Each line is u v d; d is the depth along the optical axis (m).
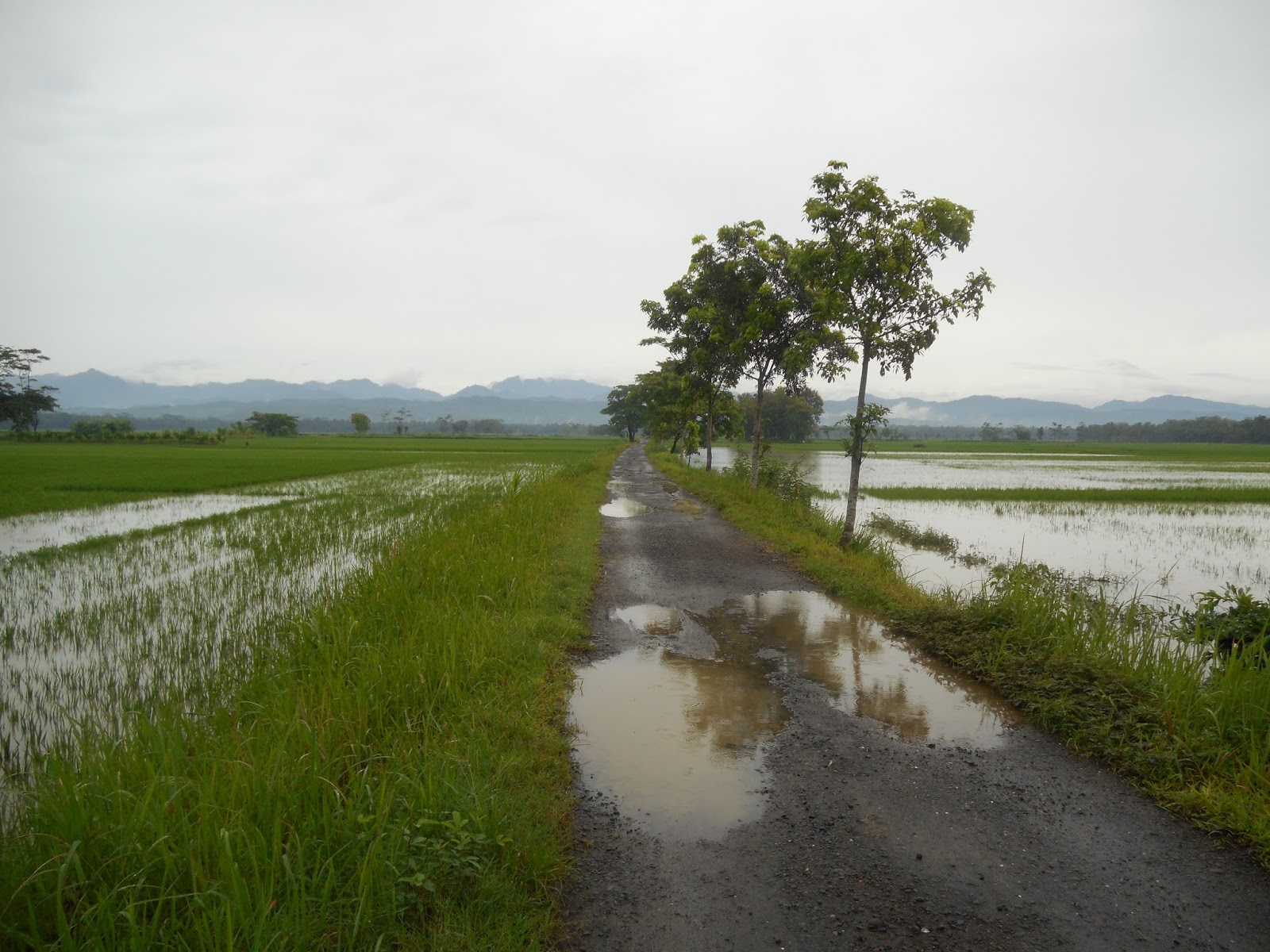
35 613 8.76
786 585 10.52
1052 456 69.00
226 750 4.18
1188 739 4.92
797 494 18.59
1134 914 3.45
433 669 5.82
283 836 3.56
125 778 3.96
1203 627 7.15
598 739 5.36
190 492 23.05
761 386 20.02
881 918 3.40
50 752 4.66
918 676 6.80
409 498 21.03
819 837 4.08
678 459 43.06
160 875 3.18
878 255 11.28
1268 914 3.46
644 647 7.59
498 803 4.07
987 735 5.52
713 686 6.47
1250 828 4.02
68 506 18.78
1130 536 16.94
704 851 3.93
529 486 19.28
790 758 5.06
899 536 16.23
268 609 8.83
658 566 11.76
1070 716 5.54
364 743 4.66
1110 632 6.91
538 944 3.15
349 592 8.09
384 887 3.22
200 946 2.81
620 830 4.14
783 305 16.66
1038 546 15.44
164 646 7.45
